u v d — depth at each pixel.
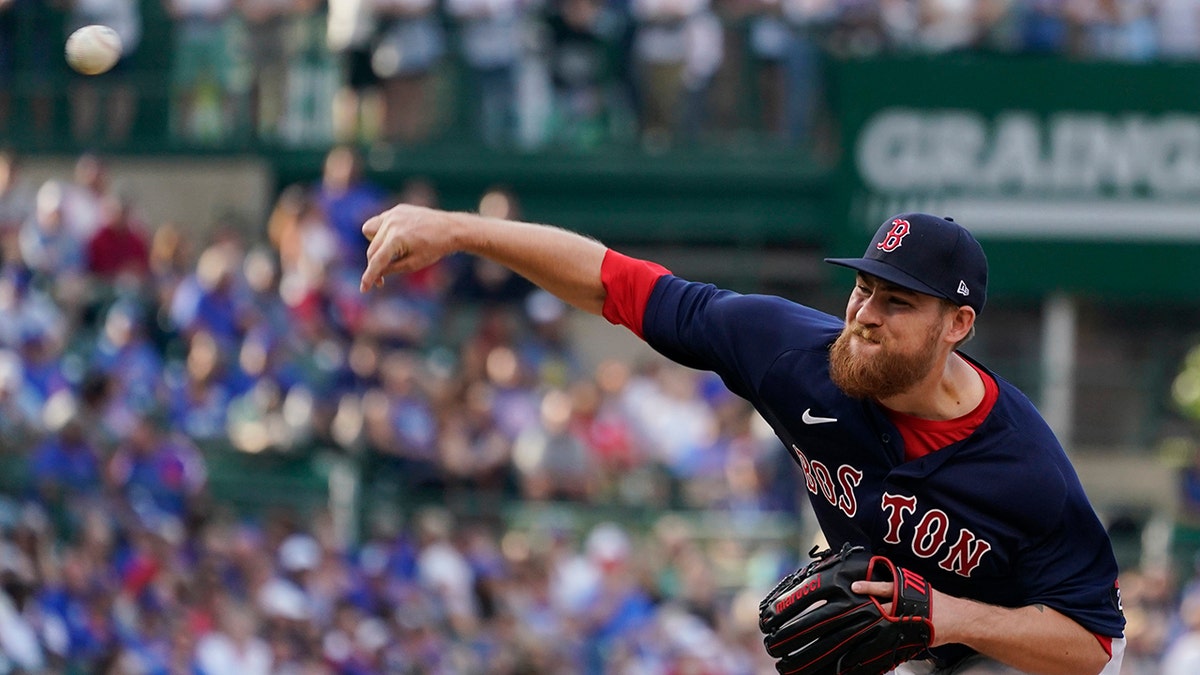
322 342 41.78
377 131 50.78
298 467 39.06
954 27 51.62
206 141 50.59
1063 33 51.62
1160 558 42.50
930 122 51.12
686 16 50.50
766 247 52.94
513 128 50.88
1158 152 51.62
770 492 42.44
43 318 39.12
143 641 32.25
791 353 14.02
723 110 51.31
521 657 36.53
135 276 42.25
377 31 49.91
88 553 32.88
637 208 51.59
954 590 14.22
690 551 39.06
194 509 35.72
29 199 43.62
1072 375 49.38
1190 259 51.66
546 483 40.09
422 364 42.84
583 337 50.00
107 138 50.22
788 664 13.93
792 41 51.03
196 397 39.72
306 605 34.59
